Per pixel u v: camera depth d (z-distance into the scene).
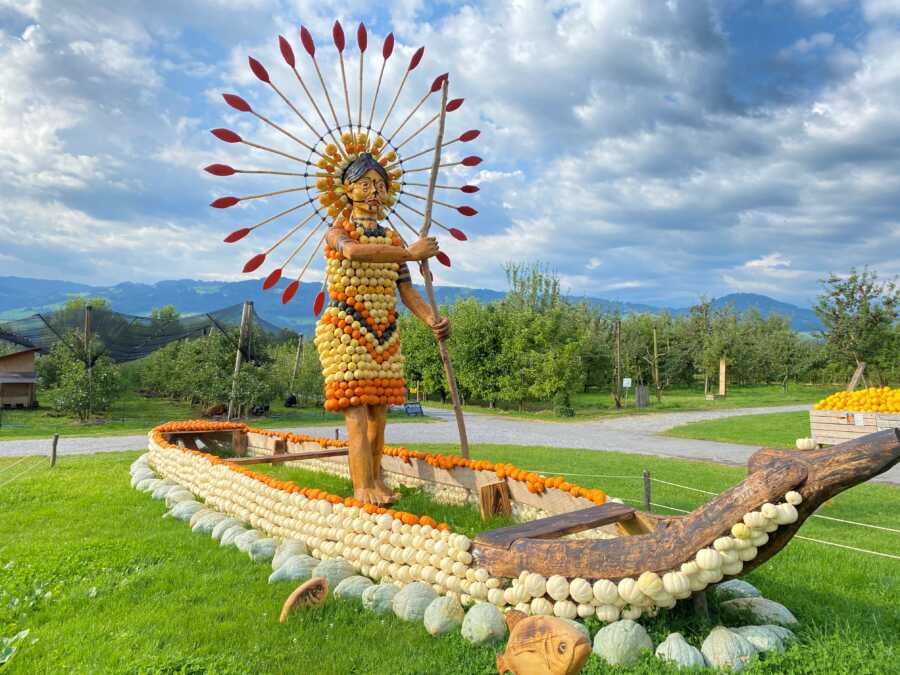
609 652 3.45
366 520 5.19
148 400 31.06
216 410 26.25
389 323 7.26
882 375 30.69
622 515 4.68
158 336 26.75
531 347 30.16
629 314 52.28
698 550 3.55
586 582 3.80
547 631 2.52
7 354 26.22
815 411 11.82
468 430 21.33
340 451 9.13
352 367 6.99
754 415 24.98
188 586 4.87
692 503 8.55
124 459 12.55
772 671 3.24
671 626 3.84
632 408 32.22
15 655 3.63
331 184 7.35
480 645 3.71
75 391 23.05
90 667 3.47
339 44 7.44
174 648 3.73
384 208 7.53
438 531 4.64
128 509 7.68
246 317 25.03
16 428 20.69
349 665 3.49
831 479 3.30
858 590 4.82
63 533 6.51
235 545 5.94
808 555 5.86
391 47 7.49
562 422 25.48
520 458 13.60
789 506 3.34
